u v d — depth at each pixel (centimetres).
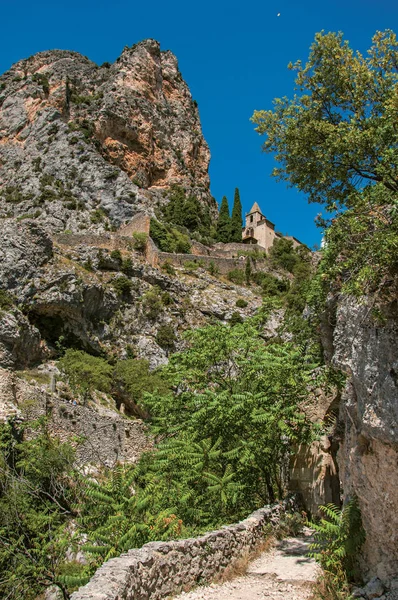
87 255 5231
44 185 8125
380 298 778
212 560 927
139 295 5222
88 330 4650
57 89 9612
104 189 8069
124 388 4012
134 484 1311
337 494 1469
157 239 7019
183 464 1364
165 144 10181
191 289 5706
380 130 1013
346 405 895
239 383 1602
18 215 7631
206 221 9356
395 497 783
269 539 1180
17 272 4378
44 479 1520
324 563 893
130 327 4969
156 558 781
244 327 1789
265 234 8906
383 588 785
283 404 1414
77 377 3641
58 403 2022
